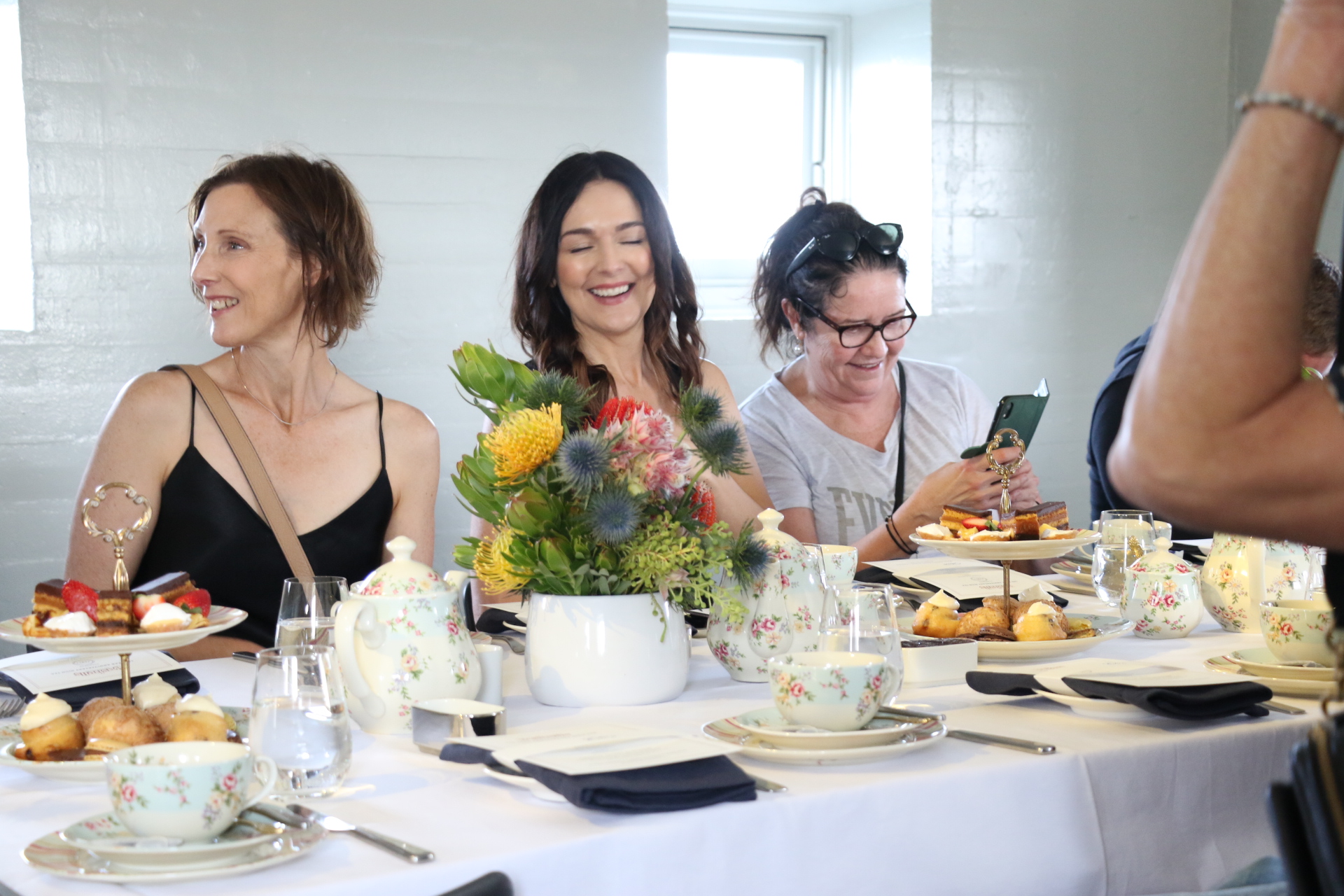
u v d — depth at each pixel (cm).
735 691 139
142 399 199
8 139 317
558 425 128
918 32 411
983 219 423
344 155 339
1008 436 206
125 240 318
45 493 314
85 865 83
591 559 133
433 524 221
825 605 123
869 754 103
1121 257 448
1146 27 444
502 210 357
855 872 97
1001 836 102
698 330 252
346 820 93
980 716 123
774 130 432
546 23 357
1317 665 131
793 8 420
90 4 311
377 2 338
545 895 86
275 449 207
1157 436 68
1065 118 433
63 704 110
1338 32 64
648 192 236
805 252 262
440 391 354
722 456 135
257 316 200
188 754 90
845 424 274
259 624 200
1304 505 67
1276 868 116
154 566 201
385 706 122
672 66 416
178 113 321
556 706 132
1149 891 110
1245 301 65
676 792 92
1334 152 65
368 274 217
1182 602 162
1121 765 108
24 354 311
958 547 160
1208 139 460
